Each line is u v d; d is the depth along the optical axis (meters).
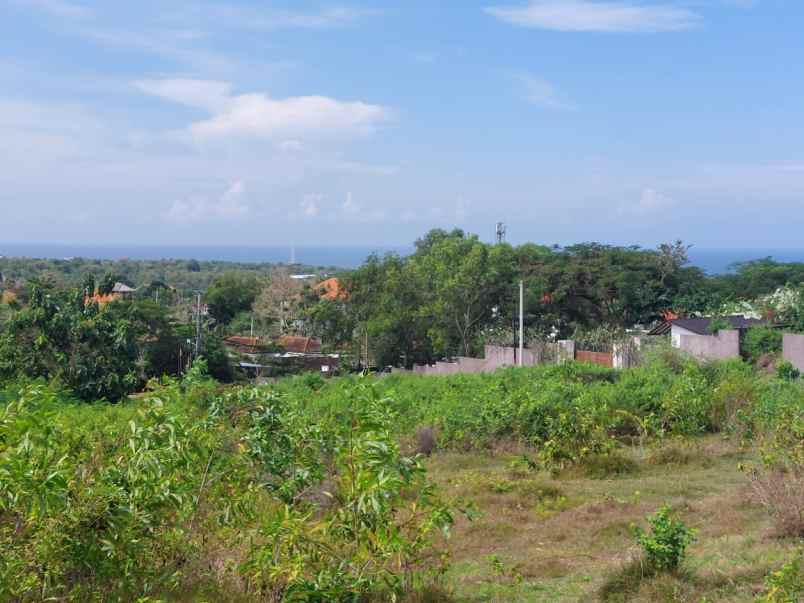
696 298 50.16
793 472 8.96
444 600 6.63
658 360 21.80
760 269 55.28
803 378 20.77
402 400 18.52
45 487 5.19
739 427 14.27
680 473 12.14
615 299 49.31
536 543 8.77
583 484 11.70
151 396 7.19
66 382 26.62
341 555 6.28
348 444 6.52
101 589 5.69
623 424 15.51
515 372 22.91
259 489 7.08
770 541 7.68
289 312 60.69
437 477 12.64
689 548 7.77
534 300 46.06
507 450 14.51
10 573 5.22
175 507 6.16
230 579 6.36
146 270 132.25
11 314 28.86
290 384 24.59
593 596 6.79
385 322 41.47
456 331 43.06
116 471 5.95
